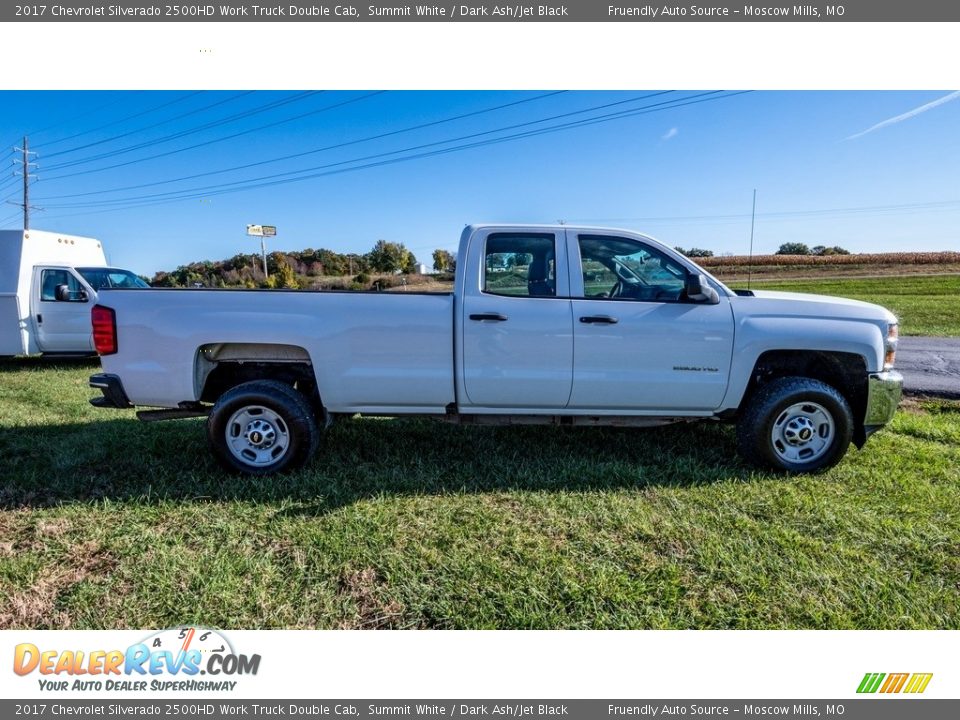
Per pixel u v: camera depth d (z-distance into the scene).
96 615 2.46
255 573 2.74
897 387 3.90
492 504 3.49
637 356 3.88
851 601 2.52
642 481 3.78
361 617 2.48
